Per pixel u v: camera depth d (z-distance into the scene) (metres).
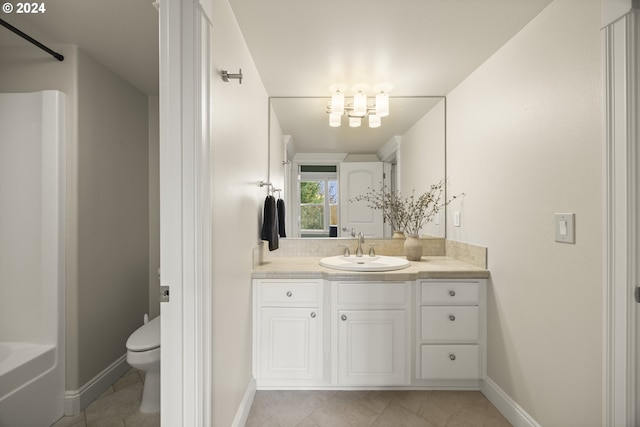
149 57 2.07
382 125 2.65
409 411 1.87
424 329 2.03
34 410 1.71
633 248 1.12
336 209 2.70
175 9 1.13
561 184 1.41
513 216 1.75
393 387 2.09
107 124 2.20
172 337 1.15
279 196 2.68
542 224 1.53
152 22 1.71
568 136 1.37
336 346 2.01
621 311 1.14
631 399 1.13
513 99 1.74
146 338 1.89
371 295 2.01
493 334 1.96
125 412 1.92
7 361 1.68
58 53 1.92
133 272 2.50
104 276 2.17
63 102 1.91
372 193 2.69
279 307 2.04
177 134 1.13
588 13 1.27
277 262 2.39
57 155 1.87
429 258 2.50
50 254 1.86
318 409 1.88
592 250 1.26
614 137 1.16
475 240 2.16
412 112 2.61
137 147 2.56
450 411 1.87
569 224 1.36
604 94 1.19
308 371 2.04
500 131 1.86
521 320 1.69
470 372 2.04
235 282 1.63
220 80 1.37
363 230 2.70
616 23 1.16
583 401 1.30
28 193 1.88
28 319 1.86
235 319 1.63
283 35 1.74
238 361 1.69
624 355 1.14
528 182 1.62
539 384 1.56
